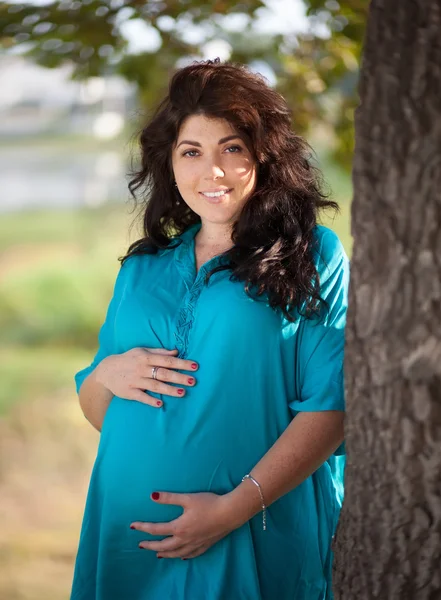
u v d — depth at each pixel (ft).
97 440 32.96
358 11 13.20
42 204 75.66
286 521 7.97
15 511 26.91
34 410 35.09
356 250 6.12
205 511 7.47
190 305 7.88
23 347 47.16
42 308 49.57
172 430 7.68
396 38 5.79
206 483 7.62
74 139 78.13
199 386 7.67
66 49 14.64
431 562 6.14
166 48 14.71
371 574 6.41
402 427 6.01
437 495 6.02
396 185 5.81
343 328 7.83
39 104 80.74
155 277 8.26
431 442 5.95
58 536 23.89
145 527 7.61
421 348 5.85
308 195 8.12
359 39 13.57
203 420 7.63
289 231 7.86
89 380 8.47
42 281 51.65
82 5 13.51
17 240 63.57
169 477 7.66
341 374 7.60
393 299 5.92
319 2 13.39
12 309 49.37
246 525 7.73
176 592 7.71
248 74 8.05
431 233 5.73
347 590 6.64
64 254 60.29
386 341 5.99
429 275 5.76
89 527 8.20
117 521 7.89
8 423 33.83
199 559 7.75
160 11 13.89
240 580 7.70
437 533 6.08
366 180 5.97
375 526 6.34
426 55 5.67
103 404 8.45
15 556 21.93
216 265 7.94
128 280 8.41
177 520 7.52
